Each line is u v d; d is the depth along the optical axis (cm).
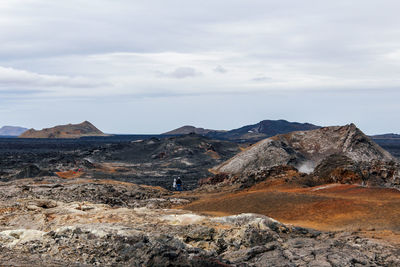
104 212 3612
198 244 2552
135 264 1891
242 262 2102
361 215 4138
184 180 13188
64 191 6825
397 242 2545
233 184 8325
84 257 2028
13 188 6800
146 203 6581
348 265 2042
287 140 15325
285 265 2045
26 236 2316
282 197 5353
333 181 7200
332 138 14850
